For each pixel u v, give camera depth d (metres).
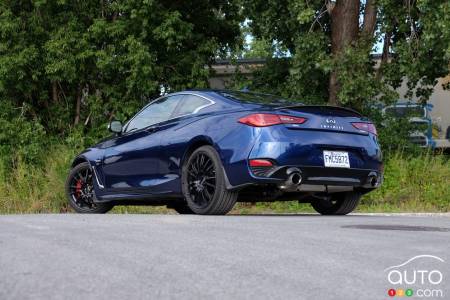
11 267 3.30
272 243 4.22
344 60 13.12
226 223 5.46
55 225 5.22
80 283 2.95
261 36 15.31
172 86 15.84
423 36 12.39
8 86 15.16
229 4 16.67
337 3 13.88
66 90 16.17
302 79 14.16
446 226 5.73
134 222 5.52
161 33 14.74
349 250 3.98
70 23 14.86
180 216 6.38
